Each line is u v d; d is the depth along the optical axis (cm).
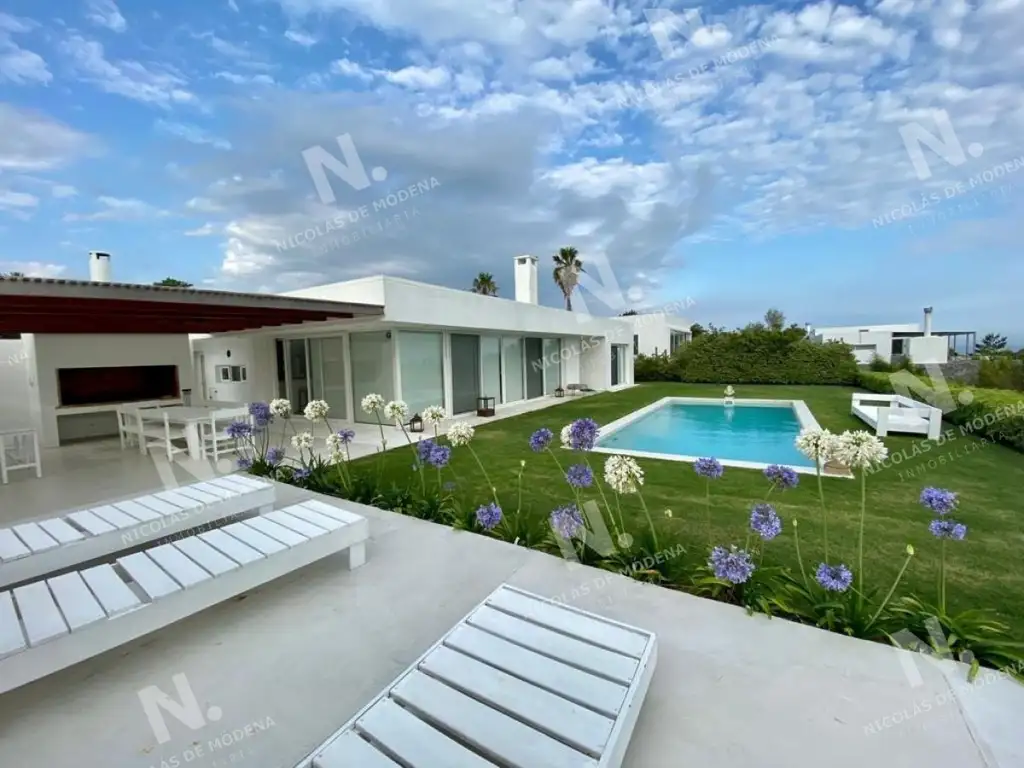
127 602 254
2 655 211
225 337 1436
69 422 1030
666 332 3173
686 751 194
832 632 273
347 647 268
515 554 384
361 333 1173
